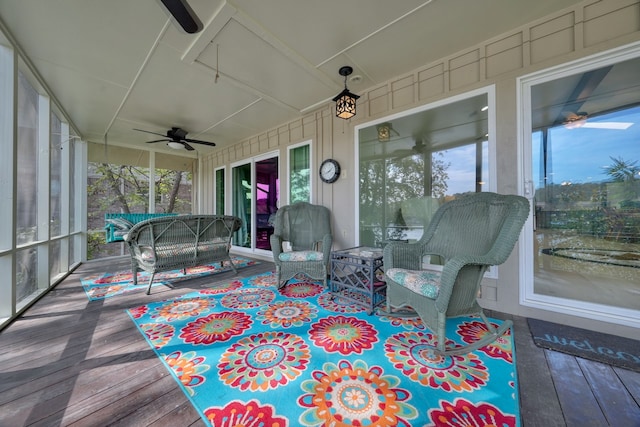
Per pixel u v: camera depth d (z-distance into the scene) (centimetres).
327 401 118
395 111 296
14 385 130
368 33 223
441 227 215
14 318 212
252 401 119
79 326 198
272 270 392
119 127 459
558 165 219
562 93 211
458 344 169
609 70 191
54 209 355
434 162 273
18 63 246
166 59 259
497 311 224
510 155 221
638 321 173
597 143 212
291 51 246
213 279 338
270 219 482
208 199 648
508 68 223
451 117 259
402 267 211
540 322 202
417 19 207
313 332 186
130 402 118
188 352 160
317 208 346
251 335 182
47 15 199
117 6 191
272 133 468
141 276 357
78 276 362
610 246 217
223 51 246
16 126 223
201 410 114
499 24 213
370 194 325
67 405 117
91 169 746
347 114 272
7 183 215
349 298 243
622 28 179
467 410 113
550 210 221
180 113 399
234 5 191
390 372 140
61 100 345
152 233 285
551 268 221
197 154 659
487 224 185
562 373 138
